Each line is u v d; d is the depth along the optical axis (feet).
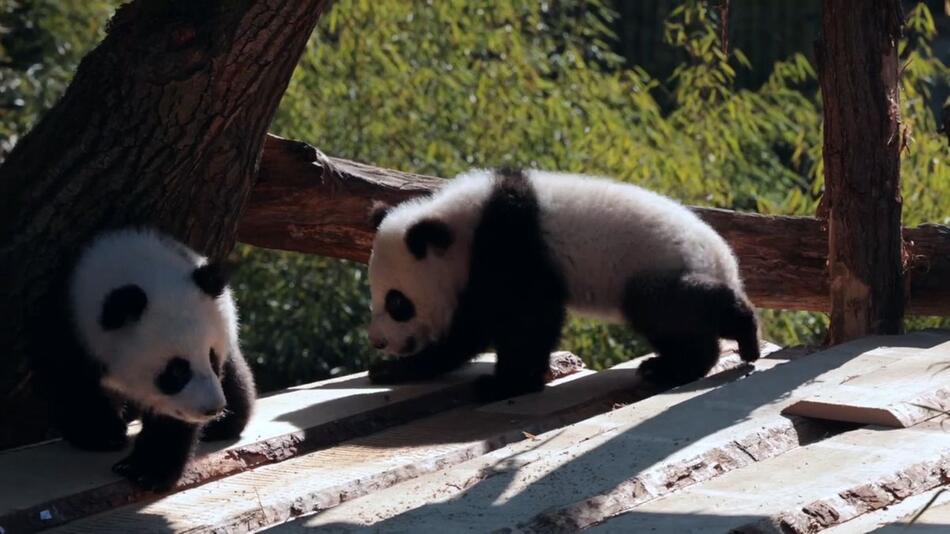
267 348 36.94
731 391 18.06
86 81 19.13
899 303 22.57
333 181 23.95
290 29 18.84
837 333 22.74
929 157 34.60
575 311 21.84
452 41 38.88
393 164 35.99
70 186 18.85
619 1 54.95
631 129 38.96
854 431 16.07
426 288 22.04
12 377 18.56
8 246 18.67
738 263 24.57
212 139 19.35
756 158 43.50
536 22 41.22
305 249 24.53
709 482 14.34
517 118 37.22
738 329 20.72
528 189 21.76
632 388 21.35
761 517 12.82
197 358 16.44
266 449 17.66
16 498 15.15
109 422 17.52
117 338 16.58
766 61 52.54
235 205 20.30
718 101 43.75
